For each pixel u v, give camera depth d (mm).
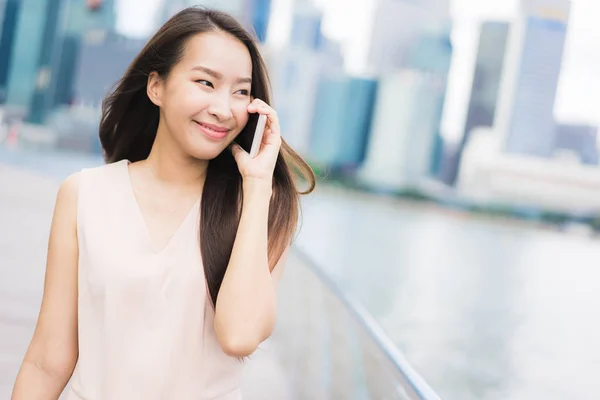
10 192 10367
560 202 71188
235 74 1228
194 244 1237
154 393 1166
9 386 2625
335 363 3135
